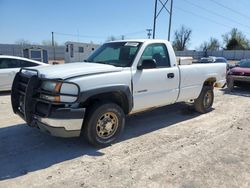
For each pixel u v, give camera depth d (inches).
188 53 2645.2
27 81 167.3
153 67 184.1
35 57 1147.3
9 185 126.8
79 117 153.6
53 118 148.1
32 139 185.6
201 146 178.4
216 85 272.8
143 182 131.5
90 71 161.9
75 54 1270.9
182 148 174.2
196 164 151.5
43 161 152.5
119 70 175.0
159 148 173.8
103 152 166.2
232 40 3176.7
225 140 190.9
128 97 179.0
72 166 147.0
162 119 243.0
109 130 174.9
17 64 377.4
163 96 206.5
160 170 143.9
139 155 162.4
